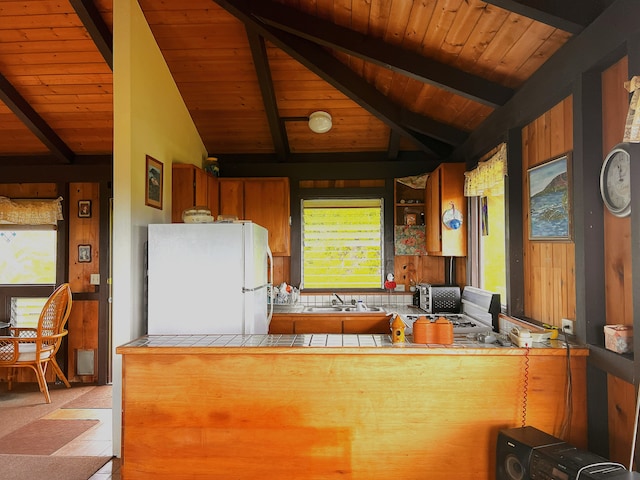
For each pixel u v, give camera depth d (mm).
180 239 2840
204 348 2381
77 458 3107
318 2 2873
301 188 4820
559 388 2314
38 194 5035
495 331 3158
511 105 2977
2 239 5031
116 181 3043
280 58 3684
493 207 3553
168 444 2422
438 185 4094
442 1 2438
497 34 2520
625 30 1818
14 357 4270
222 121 4410
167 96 3736
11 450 3252
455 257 4625
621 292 2068
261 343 2473
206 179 4180
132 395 2434
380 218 4812
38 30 3547
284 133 4504
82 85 4043
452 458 2354
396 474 2371
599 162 2172
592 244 2189
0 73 3902
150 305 2828
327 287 4812
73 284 5012
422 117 4027
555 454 1848
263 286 3174
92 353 4980
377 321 4125
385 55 3027
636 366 1830
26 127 4527
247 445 2404
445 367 2359
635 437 1775
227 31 3496
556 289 2594
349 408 2379
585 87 2176
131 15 3080
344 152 4812
